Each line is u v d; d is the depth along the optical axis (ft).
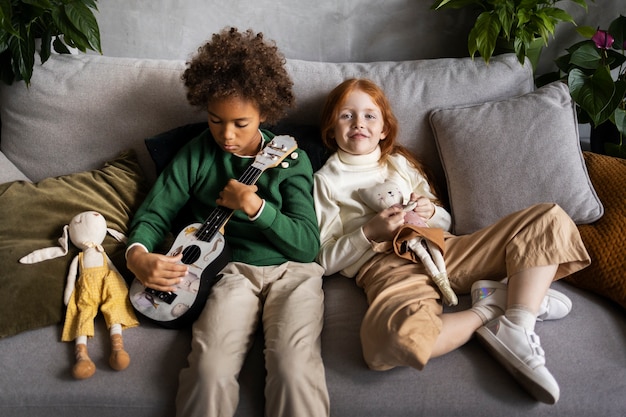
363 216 4.90
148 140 4.97
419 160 5.29
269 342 3.89
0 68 5.13
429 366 3.84
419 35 6.27
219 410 3.60
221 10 6.07
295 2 6.07
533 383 3.52
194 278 4.18
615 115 5.56
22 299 4.09
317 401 3.63
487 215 4.90
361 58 6.39
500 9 5.24
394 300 4.09
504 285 4.26
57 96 5.20
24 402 3.71
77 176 5.02
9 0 4.57
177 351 3.97
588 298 4.44
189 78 4.53
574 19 6.22
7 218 4.56
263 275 4.48
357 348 4.00
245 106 4.27
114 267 4.39
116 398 3.70
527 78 5.38
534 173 4.83
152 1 5.97
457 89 5.29
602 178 4.96
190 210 4.84
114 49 6.21
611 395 3.66
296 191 4.66
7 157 5.33
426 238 4.47
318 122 5.36
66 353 3.95
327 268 4.72
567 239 4.22
